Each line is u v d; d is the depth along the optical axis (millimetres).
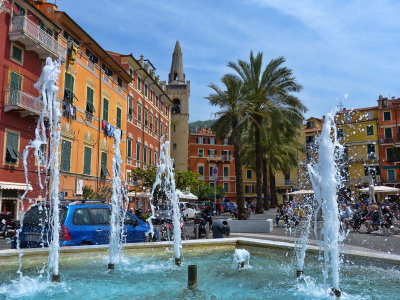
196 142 75188
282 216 26516
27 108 19656
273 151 39438
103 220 8773
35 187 20828
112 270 6406
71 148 24891
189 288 5176
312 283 5527
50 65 6402
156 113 46812
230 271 6383
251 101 24312
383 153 51250
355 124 53156
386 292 5055
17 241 7352
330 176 5695
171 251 8273
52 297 4680
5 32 19375
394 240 14656
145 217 21578
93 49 28328
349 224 20703
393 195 49281
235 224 18109
